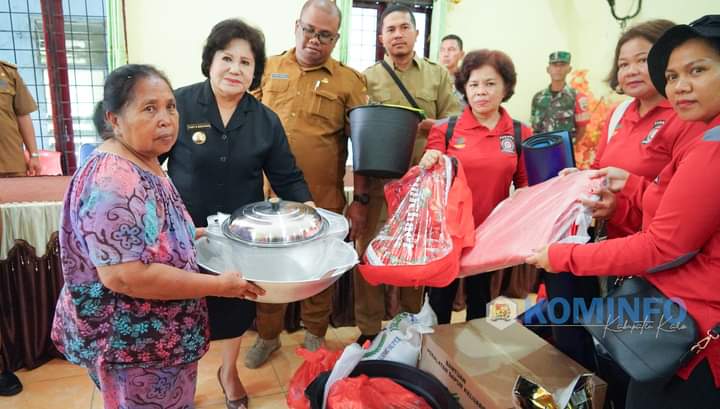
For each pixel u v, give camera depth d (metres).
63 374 1.96
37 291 1.94
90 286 0.91
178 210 1.01
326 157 1.86
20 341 1.95
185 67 2.77
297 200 1.57
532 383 1.13
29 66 2.55
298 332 2.39
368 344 1.47
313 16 1.69
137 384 0.97
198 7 2.72
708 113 0.83
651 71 0.93
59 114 2.65
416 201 1.34
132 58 2.67
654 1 2.93
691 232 0.81
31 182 2.16
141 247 0.85
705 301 0.83
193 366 1.08
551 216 1.14
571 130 3.26
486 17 3.29
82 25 2.59
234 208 1.48
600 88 3.29
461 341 1.36
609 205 1.11
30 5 2.49
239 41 1.36
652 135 1.17
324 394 1.17
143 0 2.62
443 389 1.23
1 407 1.74
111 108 0.89
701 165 0.79
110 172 0.84
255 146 1.47
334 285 2.42
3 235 1.83
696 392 0.86
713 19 0.79
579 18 3.44
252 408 1.76
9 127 2.28
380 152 1.36
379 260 1.25
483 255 1.20
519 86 3.52
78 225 0.84
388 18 1.95
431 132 1.69
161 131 0.91
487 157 1.56
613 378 1.27
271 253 1.08
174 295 0.90
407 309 2.16
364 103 1.91
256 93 1.97
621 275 0.98
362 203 1.94
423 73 2.04
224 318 1.51
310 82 1.82
